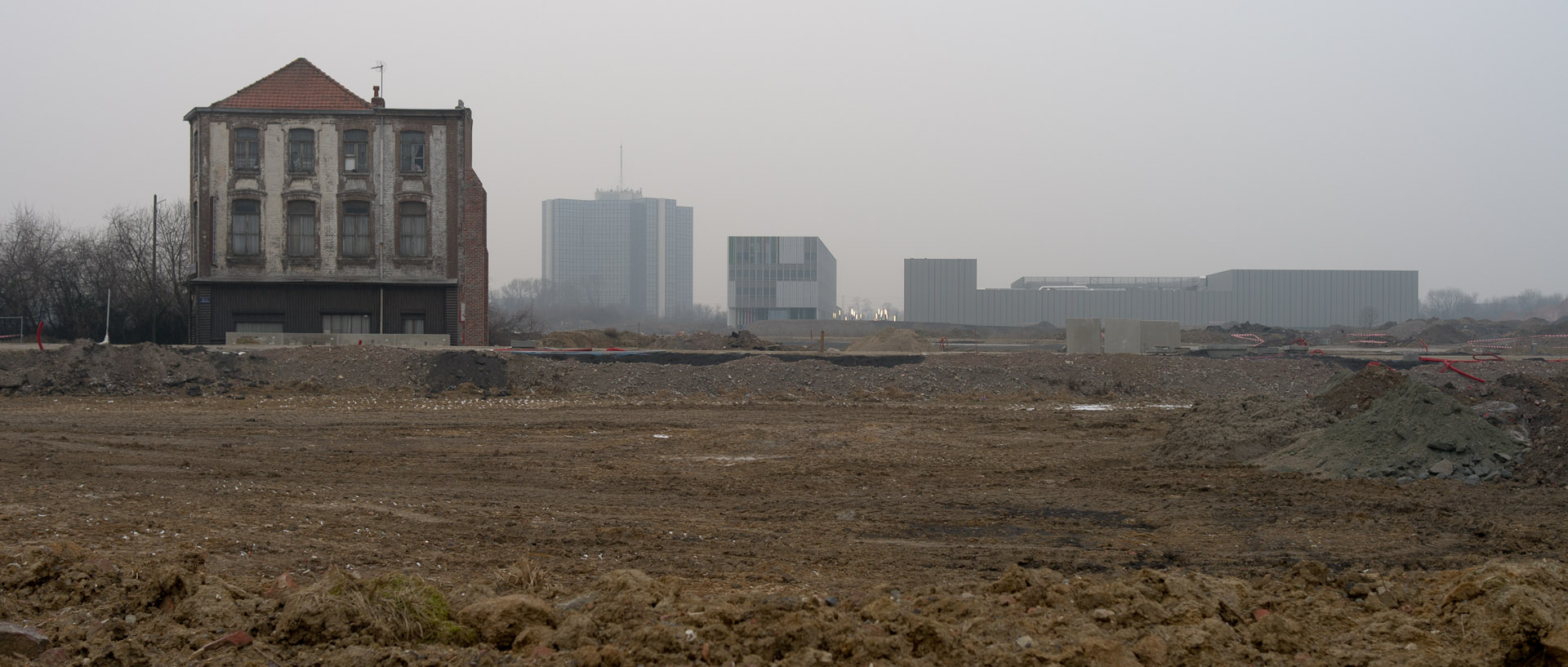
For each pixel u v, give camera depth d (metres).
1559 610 6.18
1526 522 11.29
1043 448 18.67
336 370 27.30
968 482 14.55
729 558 9.62
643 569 9.06
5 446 15.94
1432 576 8.05
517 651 6.02
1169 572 8.32
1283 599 7.12
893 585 8.19
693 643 5.89
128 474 13.77
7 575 6.88
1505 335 70.81
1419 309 99.19
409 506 11.96
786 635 5.91
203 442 17.41
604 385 28.19
